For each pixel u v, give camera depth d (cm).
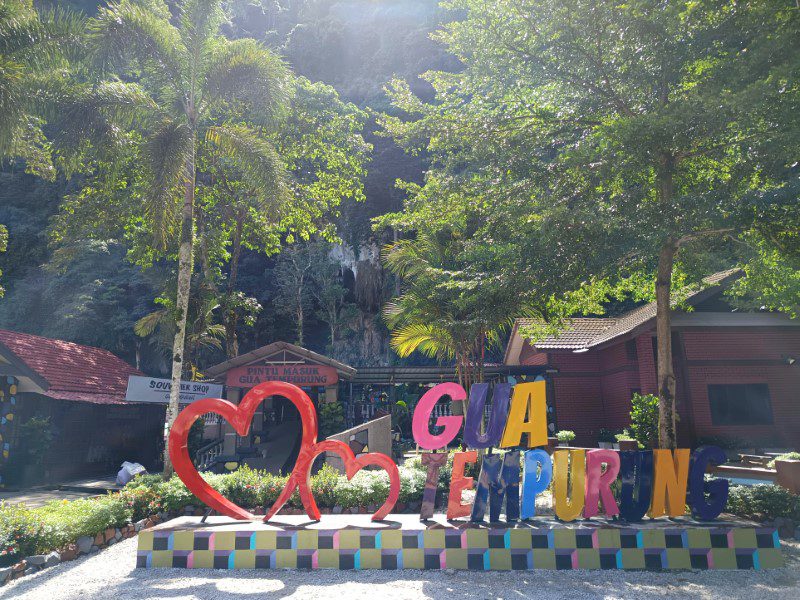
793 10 841
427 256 1623
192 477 794
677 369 2089
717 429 2006
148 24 1345
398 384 2800
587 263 1051
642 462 787
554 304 1379
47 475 1644
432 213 1323
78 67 1513
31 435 1603
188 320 2223
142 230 2366
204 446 1802
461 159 1259
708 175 1184
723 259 1181
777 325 2048
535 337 1473
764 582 665
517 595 612
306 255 6512
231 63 1407
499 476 778
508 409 791
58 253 3509
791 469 948
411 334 1727
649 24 1000
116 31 1333
